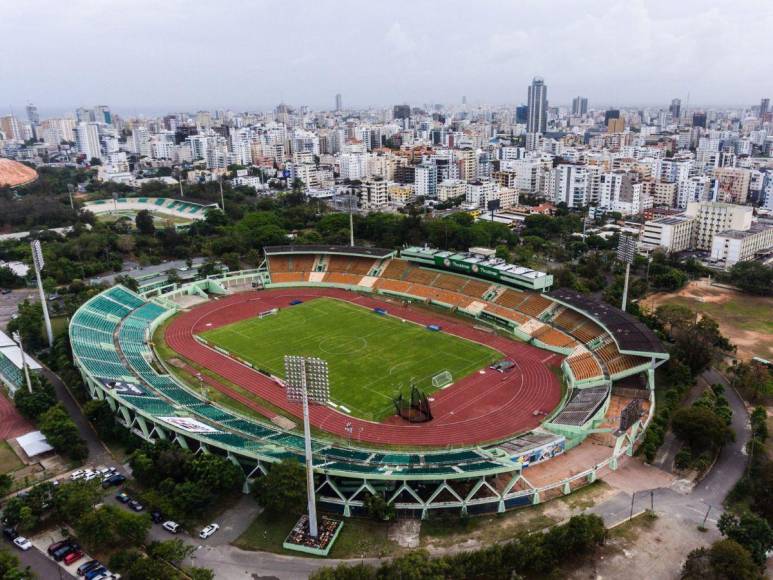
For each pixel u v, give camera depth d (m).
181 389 141.50
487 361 162.50
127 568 83.50
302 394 89.56
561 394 143.12
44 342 171.75
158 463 103.62
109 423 120.94
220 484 99.31
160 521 96.31
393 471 99.06
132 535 88.38
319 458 105.25
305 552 90.00
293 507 93.88
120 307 193.62
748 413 133.50
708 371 156.62
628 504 100.38
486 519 97.19
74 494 94.69
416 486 104.00
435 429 126.56
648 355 137.25
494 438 122.88
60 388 145.88
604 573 85.25
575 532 86.31
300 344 174.75
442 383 148.38
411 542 92.19
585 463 111.94
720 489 104.94
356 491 99.06
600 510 98.88
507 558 83.19
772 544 86.94
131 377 141.25
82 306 183.25
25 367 133.50
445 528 95.31
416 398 132.38
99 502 100.69
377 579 80.25
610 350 154.88
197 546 90.75
